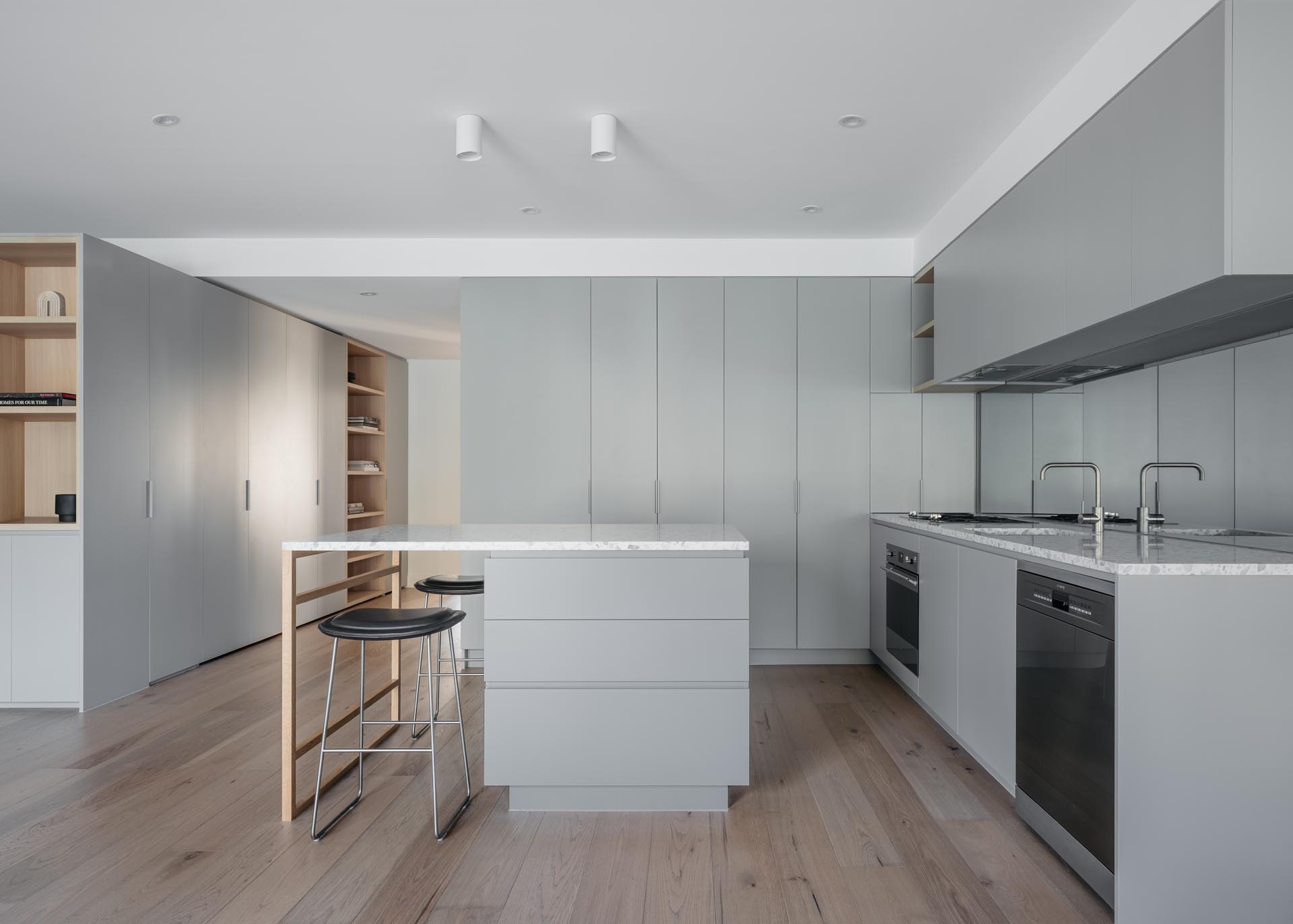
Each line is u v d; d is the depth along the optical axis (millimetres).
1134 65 2307
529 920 1907
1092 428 3344
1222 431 2531
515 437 4586
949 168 3539
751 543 4566
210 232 4449
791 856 2234
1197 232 1914
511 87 2797
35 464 4004
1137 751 1848
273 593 5266
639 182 3705
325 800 2613
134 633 3914
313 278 4598
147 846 2285
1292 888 1853
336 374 6156
